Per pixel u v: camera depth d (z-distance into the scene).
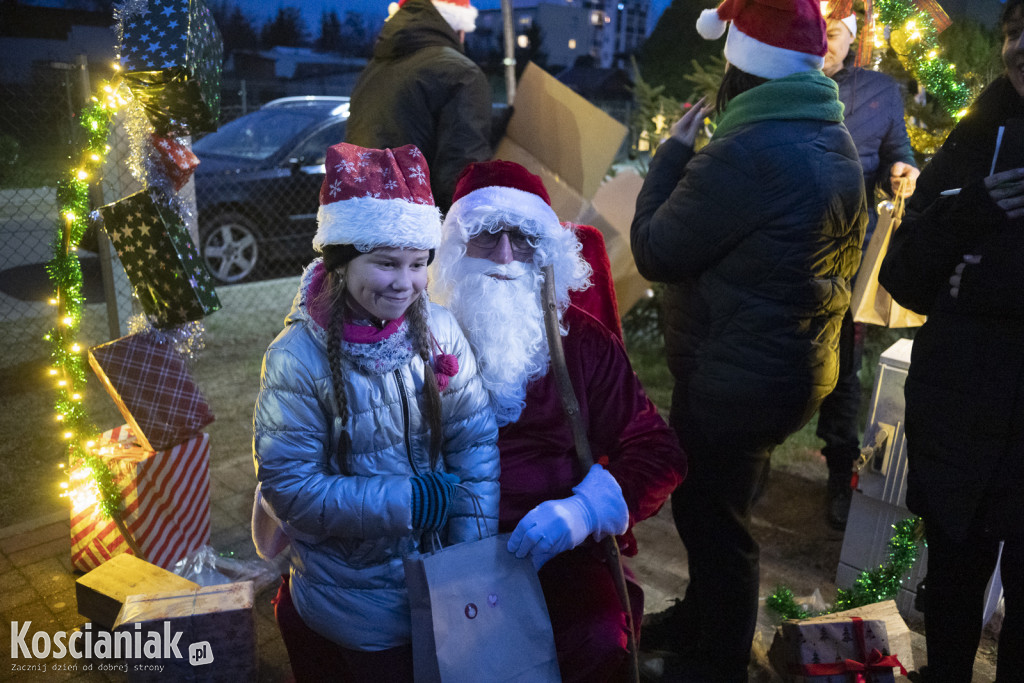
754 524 3.58
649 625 2.71
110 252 4.63
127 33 2.49
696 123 2.40
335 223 1.52
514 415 1.87
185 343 2.86
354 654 1.75
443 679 1.57
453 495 1.62
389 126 3.38
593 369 1.97
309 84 18.72
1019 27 1.85
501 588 1.64
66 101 4.27
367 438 1.62
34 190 6.20
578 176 3.34
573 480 1.92
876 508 2.92
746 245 2.13
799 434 4.52
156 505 2.84
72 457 2.93
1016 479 1.89
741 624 2.39
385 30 3.49
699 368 2.28
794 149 2.08
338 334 1.59
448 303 1.86
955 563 2.10
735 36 2.21
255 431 1.64
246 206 7.26
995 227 1.85
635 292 3.61
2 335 5.55
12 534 3.29
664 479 1.92
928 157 3.94
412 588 1.60
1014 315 1.86
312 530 1.62
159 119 2.58
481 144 3.35
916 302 2.12
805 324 2.17
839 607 2.67
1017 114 1.93
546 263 1.85
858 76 3.42
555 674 1.67
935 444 2.02
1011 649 1.99
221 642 2.34
